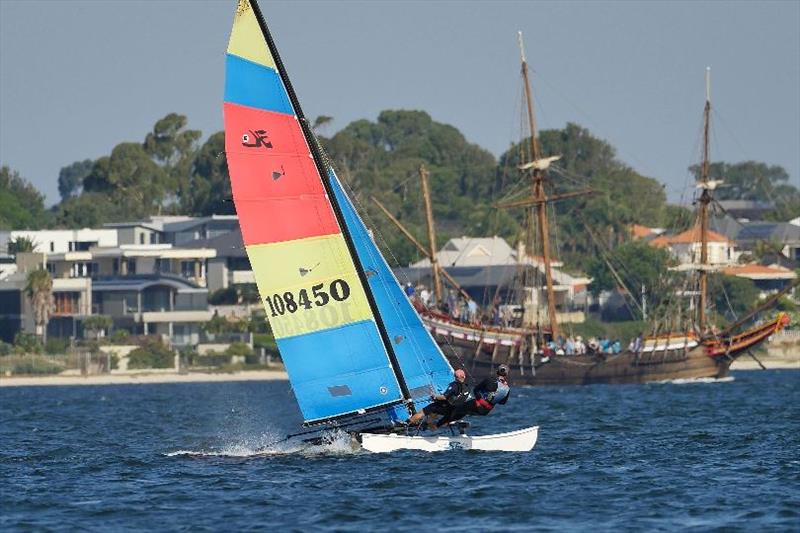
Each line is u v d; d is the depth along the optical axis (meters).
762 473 132.75
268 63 135.50
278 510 112.94
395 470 131.62
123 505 117.00
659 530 104.44
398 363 139.50
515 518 109.19
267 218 135.88
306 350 137.75
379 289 140.88
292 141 136.62
